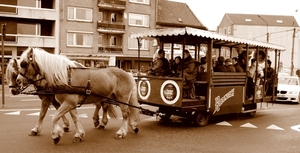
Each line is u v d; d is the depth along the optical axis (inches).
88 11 1358.3
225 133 367.6
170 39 440.8
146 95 404.8
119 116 467.2
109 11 1446.9
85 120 422.0
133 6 1471.5
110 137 327.3
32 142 295.0
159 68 407.8
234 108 442.3
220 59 440.1
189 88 390.3
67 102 289.6
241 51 520.7
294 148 307.6
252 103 482.6
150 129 377.7
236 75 441.7
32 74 290.4
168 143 311.6
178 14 1707.7
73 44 1326.3
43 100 320.5
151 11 1525.6
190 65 392.2
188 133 361.4
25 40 1213.7
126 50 1454.2
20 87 290.5
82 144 294.4
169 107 378.6
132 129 347.9
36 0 1268.5
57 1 1270.9
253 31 2421.3
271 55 2127.2
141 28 1494.8
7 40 1180.5
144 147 292.7
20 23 1241.4
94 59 1365.7
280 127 416.8
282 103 717.9
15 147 276.5
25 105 561.3
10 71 289.7
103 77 313.3
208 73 394.3
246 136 355.3
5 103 585.0
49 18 1258.6
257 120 467.2
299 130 399.5
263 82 520.4
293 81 784.9
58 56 296.5
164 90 381.4
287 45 2464.3
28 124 378.9
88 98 310.3
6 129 348.5
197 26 1692.9
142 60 1483.8
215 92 404.5
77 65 311.3
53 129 286.2
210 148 297.4
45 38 1251.2
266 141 334.3
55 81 284.8
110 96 334.3
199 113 398.3
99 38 1425.9
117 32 1428.4
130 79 339.6
